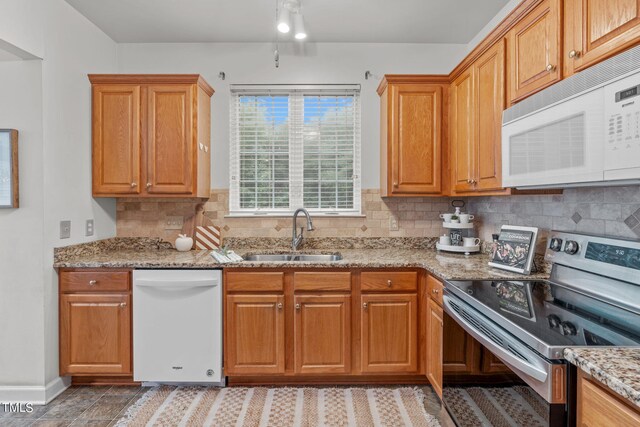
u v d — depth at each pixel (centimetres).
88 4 230
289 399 212
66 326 219
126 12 240
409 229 288
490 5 235
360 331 223
